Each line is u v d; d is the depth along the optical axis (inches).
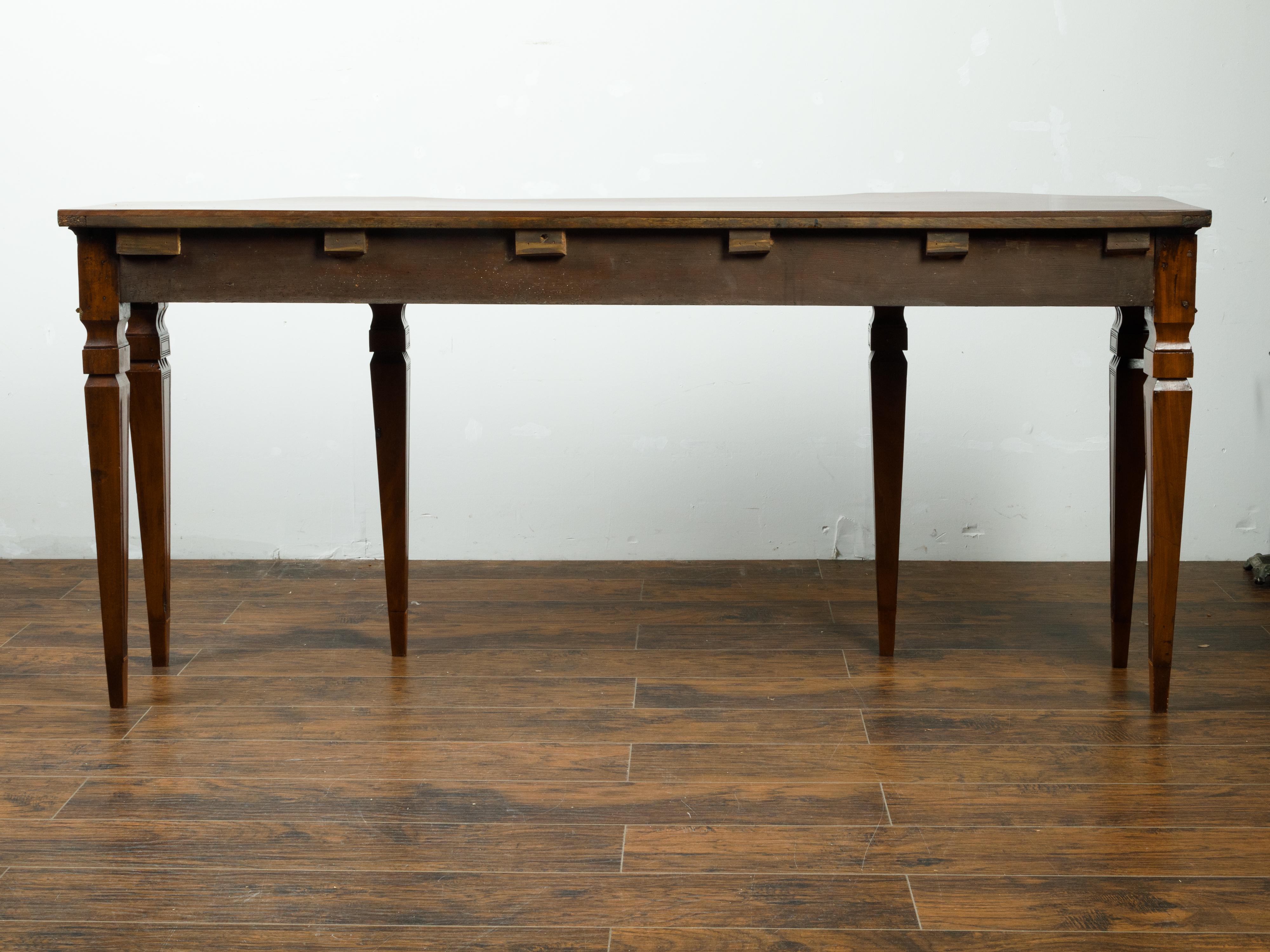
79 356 110.9
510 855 59.8
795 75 105.6
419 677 84.4
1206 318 107.7
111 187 108.3
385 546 86.6
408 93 106.7
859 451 111.7
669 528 113.7
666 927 53.5
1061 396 109.9
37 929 53.4
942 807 64.5
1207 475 110.4
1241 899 55.5
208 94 106.9
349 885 57.0
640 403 111.3
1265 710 77.2
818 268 71.2
